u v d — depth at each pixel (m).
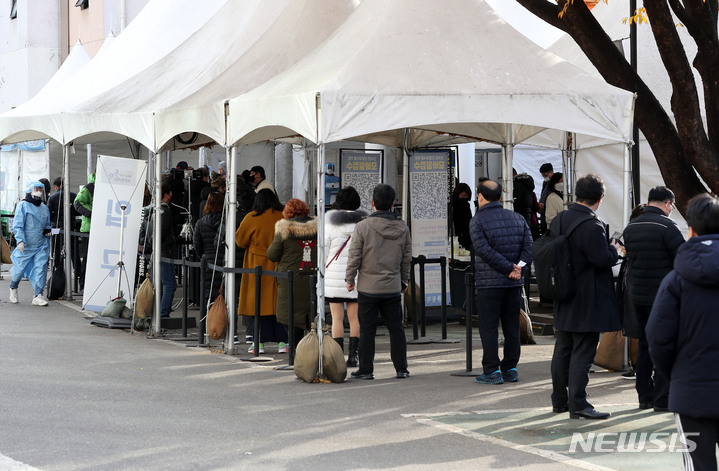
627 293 8.69
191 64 14.70
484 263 9.43
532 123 9.68
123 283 13.76
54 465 6.25
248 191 12.70
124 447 6.79
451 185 14.27
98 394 8.70
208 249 12.59
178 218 15.71
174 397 8.67
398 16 10.32
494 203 9.36
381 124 9.36
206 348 11.90
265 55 13.20
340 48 10.48
